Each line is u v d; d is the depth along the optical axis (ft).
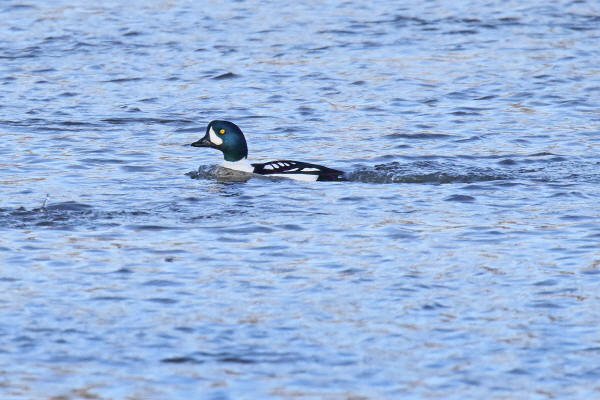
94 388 36.83
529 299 44.83
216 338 40.91
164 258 50.03
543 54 106.83
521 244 52.16
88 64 103.86
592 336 41.06
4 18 125.49
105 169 68.74
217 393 36.58
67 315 42.98
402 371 38.32
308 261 49.73
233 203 60.39
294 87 94.84
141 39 114.93
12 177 66.13
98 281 46.88
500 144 75.31
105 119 83.82
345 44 112.37
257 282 46.85
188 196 61.98
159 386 37.04
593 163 69.72
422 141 76.64
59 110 86.63
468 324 42.27
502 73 99.14
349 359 39.17
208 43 113.19
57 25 121.80
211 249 51.47
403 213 57.98
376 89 93.66
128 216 57.41
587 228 54.70
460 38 114.93
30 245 51.75
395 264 49.26
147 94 92.73
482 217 57.06
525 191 62.39
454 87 94.02
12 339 40.60
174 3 135.64
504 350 39.93
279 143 76.69
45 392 36.55
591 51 108.06
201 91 93.86
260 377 37.76
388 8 132.16
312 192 62.69
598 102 88.28
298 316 43.04
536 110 85.87
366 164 70.74
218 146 68.39
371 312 43.45
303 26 121.70
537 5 133.49
